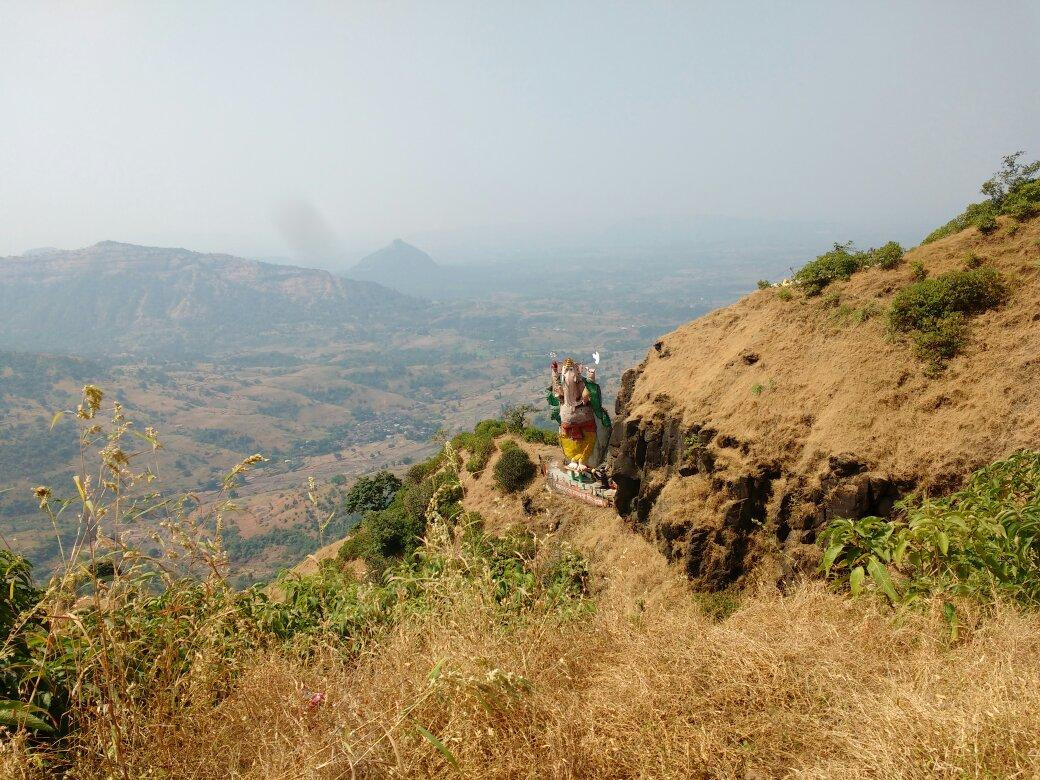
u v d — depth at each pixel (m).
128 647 3.20
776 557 15.57
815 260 20.50
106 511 3.04
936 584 4.52
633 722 3.23
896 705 3.08
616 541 21.33
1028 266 15.57
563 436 25.50
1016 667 3.39
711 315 24.47
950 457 13.31
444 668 3.36
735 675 3.55
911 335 16.09
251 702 3.60
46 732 3.22
